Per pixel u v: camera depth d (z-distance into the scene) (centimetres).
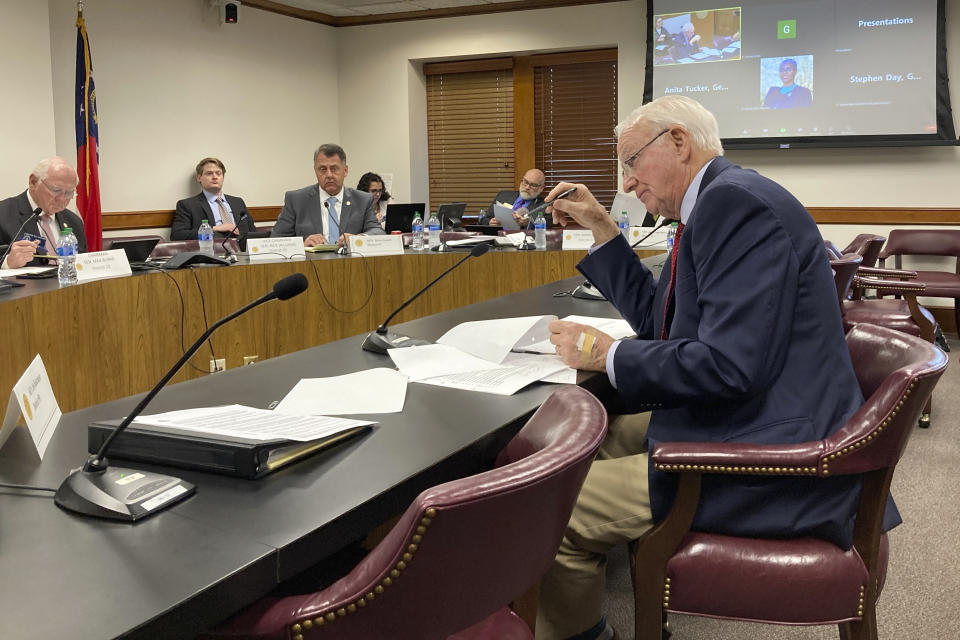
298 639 77
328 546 88
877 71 568
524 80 713
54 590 73
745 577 129
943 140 556
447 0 670
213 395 142
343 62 741
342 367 164
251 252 397
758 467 123
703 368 131
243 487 98
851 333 157
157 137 593
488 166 739
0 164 468
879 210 588
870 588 128
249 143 666
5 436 113
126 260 327
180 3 601
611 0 651
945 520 255
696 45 611
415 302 408
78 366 289
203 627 73
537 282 402
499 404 135
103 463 99
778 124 598
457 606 81
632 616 196
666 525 133
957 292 521
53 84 519
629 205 427
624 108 661
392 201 743
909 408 119
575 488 88
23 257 336
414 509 73
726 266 135
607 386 151
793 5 583
